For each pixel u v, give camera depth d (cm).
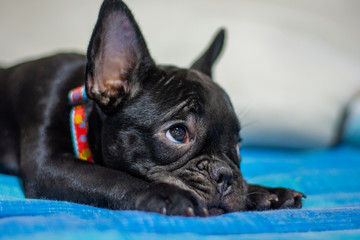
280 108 111
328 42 138
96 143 54
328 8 141
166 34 129
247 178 63
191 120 51
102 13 50
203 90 53
